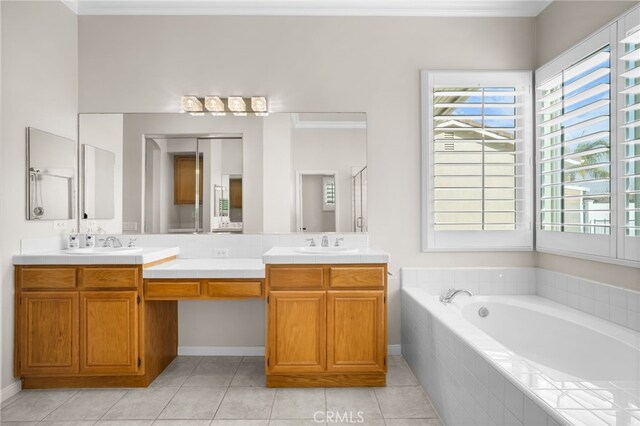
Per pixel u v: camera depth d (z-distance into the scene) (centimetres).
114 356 245
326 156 306
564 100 259
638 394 127
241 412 217
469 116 296
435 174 306
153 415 215
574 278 257
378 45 305
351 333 244
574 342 228
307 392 241
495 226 309
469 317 276
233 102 299
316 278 244
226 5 300
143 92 303
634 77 200
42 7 263
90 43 301
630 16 209
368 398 233
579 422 109
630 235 211
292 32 304
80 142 301
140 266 248
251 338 307
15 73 242
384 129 306
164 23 302
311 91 305
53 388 248
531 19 306
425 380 240
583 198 238
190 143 305
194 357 302
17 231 247
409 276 303
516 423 134
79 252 263
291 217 305
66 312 245
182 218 306
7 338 238
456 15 305
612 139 220
